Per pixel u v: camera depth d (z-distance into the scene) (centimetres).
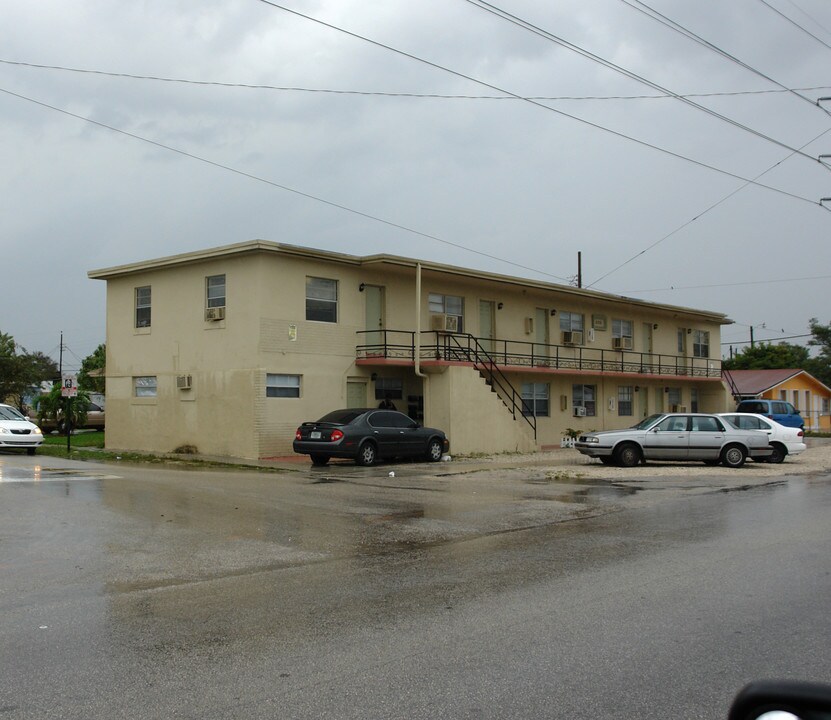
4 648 604
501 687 521
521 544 1048
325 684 527
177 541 1043
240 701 498
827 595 767
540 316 3462
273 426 2423
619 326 3878
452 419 2653
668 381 4131
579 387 3591
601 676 543
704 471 2162
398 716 475
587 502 1480
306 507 1373
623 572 870
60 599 755
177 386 2630
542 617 689
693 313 4141
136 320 2797
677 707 490
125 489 1551
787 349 7662
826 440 4041
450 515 1302
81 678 539
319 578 845
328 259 2559
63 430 3841
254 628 659
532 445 2955
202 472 1977
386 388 2808
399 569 891
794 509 1391
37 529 1115
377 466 2241
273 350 2427
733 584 812
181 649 602
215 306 2547
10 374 4697
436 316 2931
